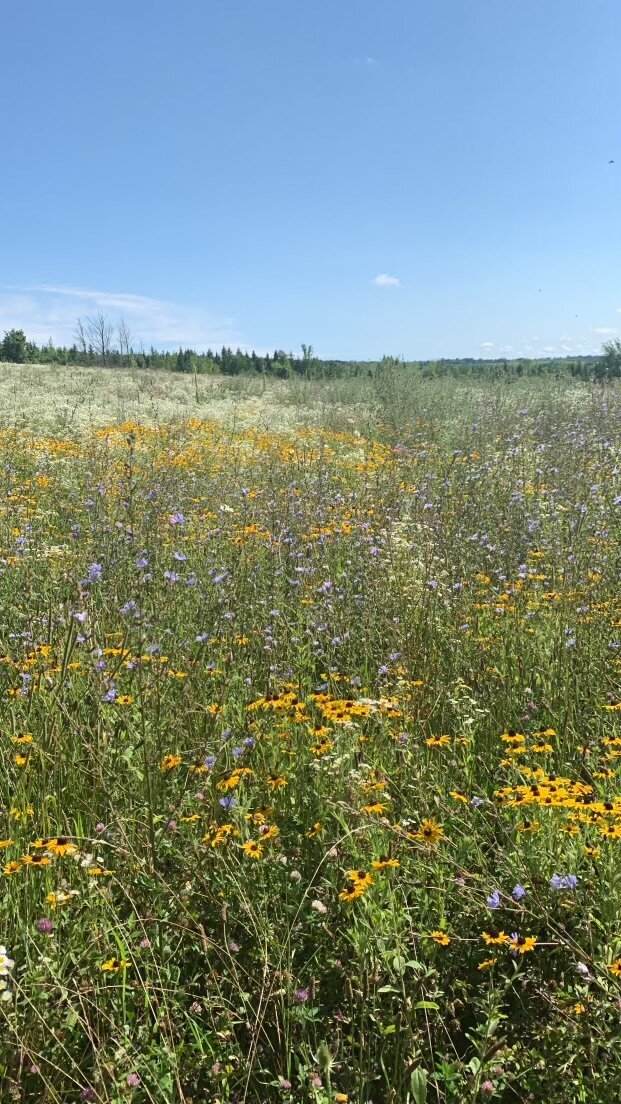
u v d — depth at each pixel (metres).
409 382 21.52
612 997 2.16
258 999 2.34
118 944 2.37
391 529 7.03
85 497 8.81
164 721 3.51
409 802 3.19
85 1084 2.12
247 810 2.93
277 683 4.16
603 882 2.54
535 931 2.54
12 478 9.43
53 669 3.86
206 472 10.72
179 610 5.15
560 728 3.89
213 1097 2.14
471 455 11.07
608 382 21.58
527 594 5.59
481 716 3.87
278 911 2.61
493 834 2.98
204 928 2.59
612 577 5.62
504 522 7.30
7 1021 2.06
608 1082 2.05
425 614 5.08
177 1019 2.31
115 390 25.50
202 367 53.34
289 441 15.23
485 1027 2.18
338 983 2.44
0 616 4.94
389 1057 2.22
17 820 2.94
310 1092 2.05
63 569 5.41
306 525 7.38
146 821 2.85
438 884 2.70
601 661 4.41
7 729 3.38
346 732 3.37
